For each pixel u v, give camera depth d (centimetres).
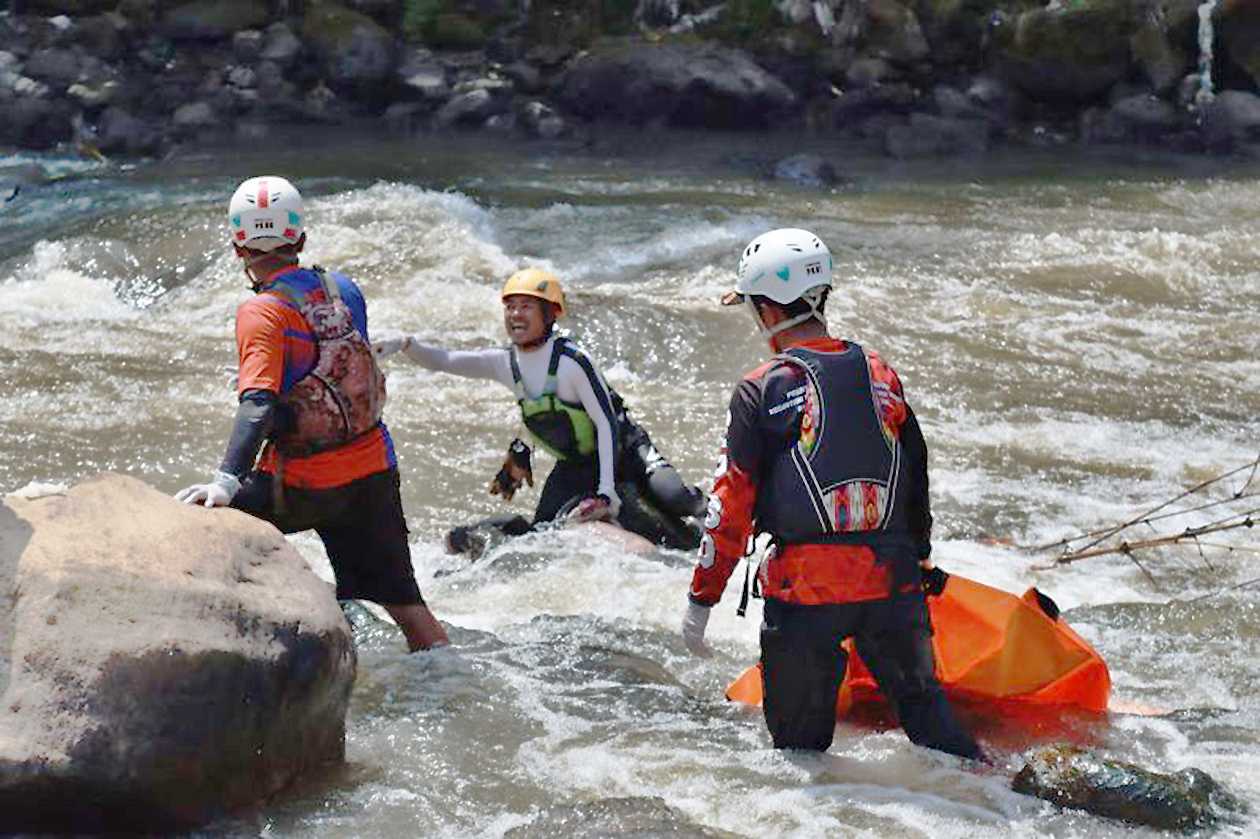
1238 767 797
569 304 1731
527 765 788
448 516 1281
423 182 2473
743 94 3073
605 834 694
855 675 869
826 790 760
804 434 773
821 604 773
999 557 1176
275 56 3173
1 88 3017
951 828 721
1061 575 1142
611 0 3369
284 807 716
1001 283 1967
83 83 3058
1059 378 1659
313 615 723
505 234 2106
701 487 1351
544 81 3197
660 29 3356
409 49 3269
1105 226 2292
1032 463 1423
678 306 1756
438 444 1435
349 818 713
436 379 1608
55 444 1395
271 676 690
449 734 816
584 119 3136
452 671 902
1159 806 725
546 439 1206
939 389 1614
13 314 1805
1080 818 729
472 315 1792
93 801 641
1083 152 2947
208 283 1894
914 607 786
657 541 1201
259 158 2728
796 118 3133
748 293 806
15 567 675
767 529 789
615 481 1205
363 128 3047
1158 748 820
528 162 2706
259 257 884
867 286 1923
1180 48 3136
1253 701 909
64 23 3222
